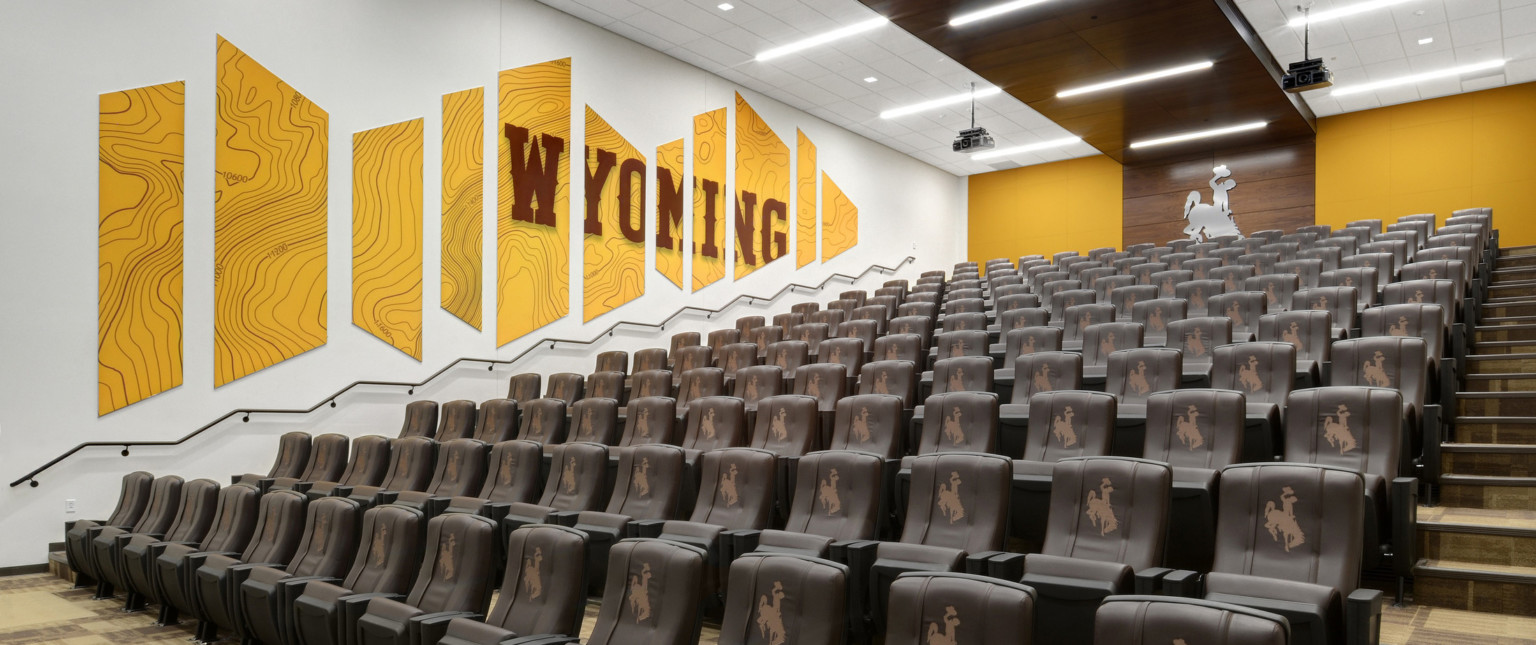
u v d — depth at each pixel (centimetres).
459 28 668
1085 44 720
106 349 505
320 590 291
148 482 454
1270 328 430
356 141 609
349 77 608
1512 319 543
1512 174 902
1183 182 1087
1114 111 902
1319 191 999
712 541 297
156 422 520
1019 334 490
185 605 358
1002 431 364
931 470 291
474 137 672
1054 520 267
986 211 1248
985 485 277
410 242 632
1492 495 329
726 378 564
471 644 231
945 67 853
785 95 932
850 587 270
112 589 428
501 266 684
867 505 302
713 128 866
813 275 984
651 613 230
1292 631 203
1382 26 749
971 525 276
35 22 490
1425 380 350
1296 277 529
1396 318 427
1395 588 294
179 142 535
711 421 435
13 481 473
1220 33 700
